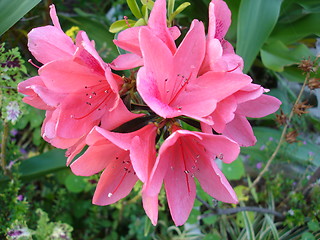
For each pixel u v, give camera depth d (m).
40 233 0.29
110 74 0.15
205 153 0.16
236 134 0.18
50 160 0.31
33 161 0.31
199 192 0.32
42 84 0.16
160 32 0.15
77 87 0.16
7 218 0.30
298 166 0.37
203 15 0.31
